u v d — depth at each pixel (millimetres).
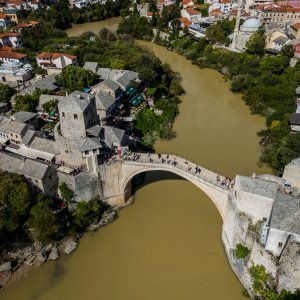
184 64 185000
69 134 86312
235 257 70188
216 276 70688
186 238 79312
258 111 130250
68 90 127562
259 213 66062
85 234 81312
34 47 188625
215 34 194625
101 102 106938
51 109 112875
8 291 69250
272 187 65000
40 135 93562
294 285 58312
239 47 184375
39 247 76562
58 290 69312
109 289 69125
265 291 62250
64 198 81875
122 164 83750
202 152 108562
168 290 68375
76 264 74375
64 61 156875
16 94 127000
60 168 83500
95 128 87500
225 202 73750
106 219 84312
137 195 92312
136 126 118062
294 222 59031
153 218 85188
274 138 106812
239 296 66750
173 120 127312
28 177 78625
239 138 115812
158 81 145500
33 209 75188
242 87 146750
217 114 131625
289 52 155000
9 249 74938
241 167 101062
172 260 74375
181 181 96438
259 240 64188
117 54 172250
